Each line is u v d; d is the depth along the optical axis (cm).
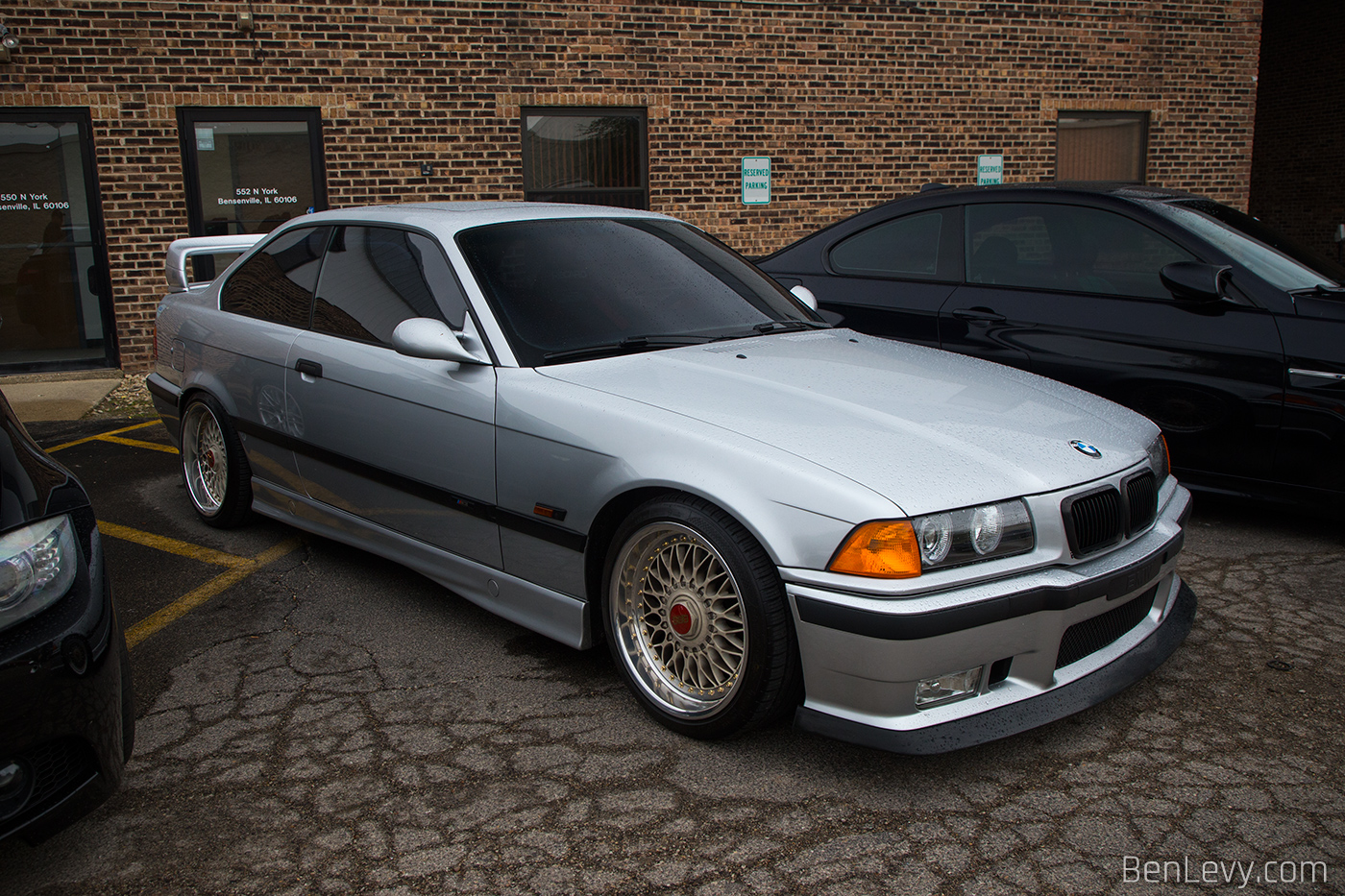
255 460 433
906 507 241
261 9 888
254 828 243
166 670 327
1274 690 310
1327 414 412
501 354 319
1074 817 245
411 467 347
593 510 288
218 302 457
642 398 291
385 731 287
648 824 242
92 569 226
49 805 207
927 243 529
